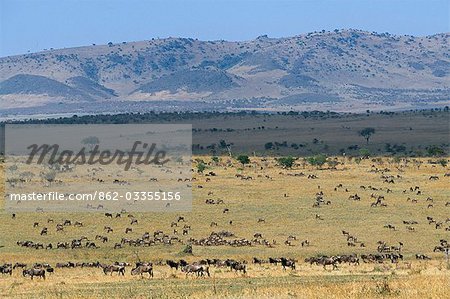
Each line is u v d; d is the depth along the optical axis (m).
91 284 160.38
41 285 162.62
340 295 111.25
